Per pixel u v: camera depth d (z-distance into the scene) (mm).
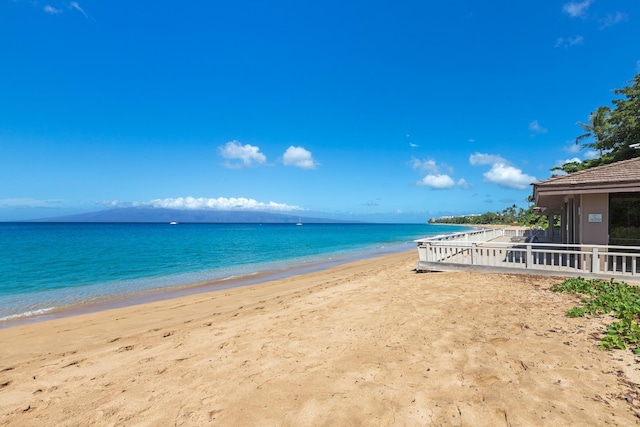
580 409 3229
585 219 10062
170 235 59000
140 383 4391
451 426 3115
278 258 24719
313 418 3350
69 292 13102
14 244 36344
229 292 12266
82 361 5414
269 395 3830
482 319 6031
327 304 8117
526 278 9641
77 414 3707
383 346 5066
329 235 64188
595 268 9234
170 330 7070
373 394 3723
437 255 11852
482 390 3674
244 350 5328
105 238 48688
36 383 4602
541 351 4531
